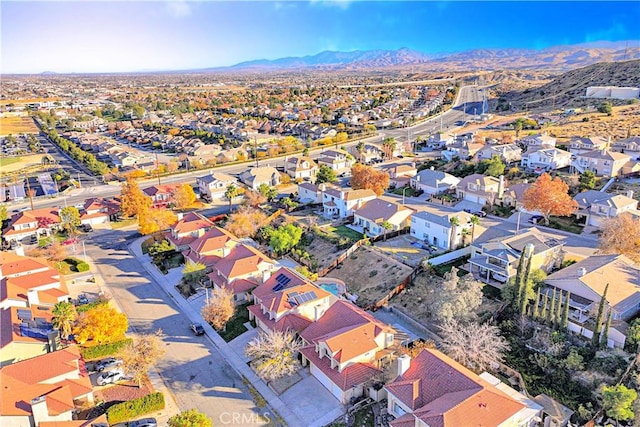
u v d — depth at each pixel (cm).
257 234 8169
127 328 5341
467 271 6134
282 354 4581
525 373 4381
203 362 4938
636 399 3722
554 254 5984
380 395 4212
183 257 7438
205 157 14775
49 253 7362
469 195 9238
